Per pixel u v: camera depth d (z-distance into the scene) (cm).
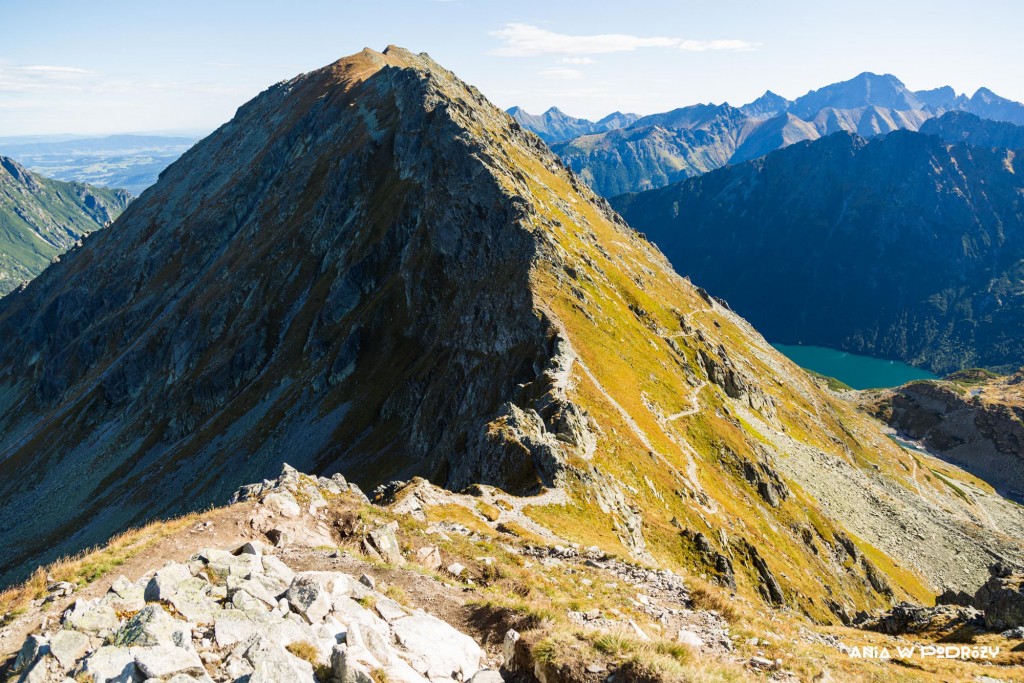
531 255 12294
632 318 13725
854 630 3225
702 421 11412
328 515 3167
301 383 16088
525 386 9031
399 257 17412
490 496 4909
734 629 2512
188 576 1923
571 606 2438
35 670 1458
